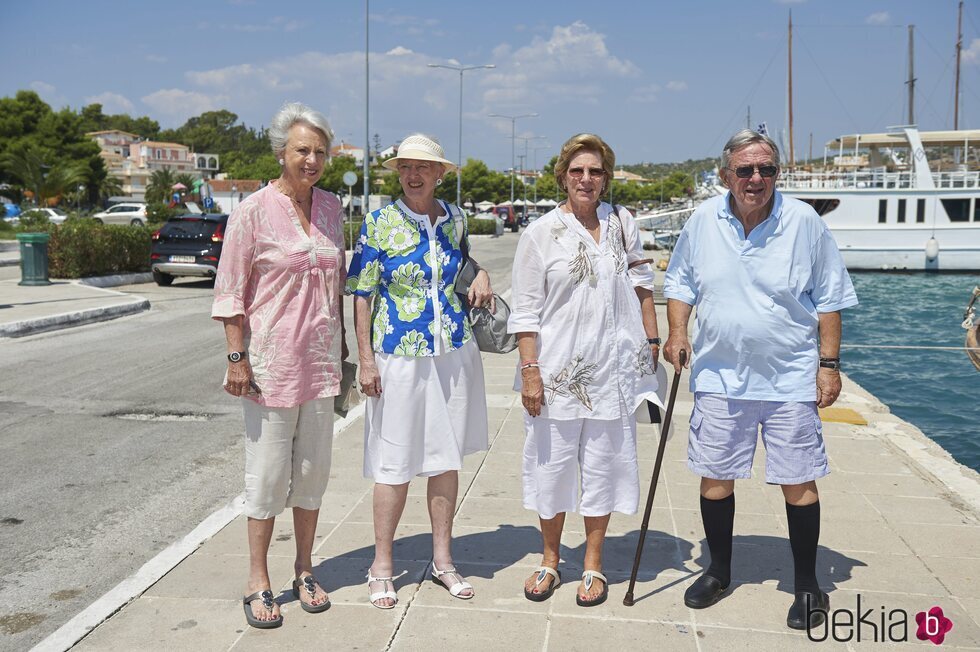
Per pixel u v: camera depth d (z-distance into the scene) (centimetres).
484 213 6912
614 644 327
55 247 1858
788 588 377
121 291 1728
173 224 1908
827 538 433
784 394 345
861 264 3566
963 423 1052
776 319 341
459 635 335
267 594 349
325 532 448
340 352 366
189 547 432
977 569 395
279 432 345
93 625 347
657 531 449
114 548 456
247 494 349
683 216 3762
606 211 373
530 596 366
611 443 363
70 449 646
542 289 360
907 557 408
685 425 683
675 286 374
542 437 365
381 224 363
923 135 3672
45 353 1055
